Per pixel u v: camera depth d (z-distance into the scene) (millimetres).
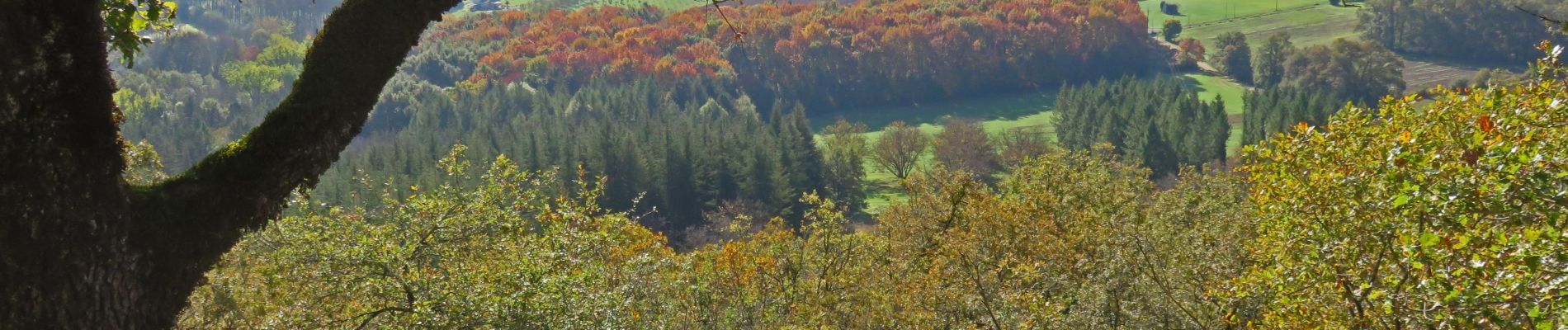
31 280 3854
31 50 3766
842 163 118625
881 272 27484
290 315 13398
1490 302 8266
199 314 14508
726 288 22672
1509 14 170750
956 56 179125
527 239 15695
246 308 15883
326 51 4492
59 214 3908
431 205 15922
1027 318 20812
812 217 28156
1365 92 154000
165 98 179875
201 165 4512
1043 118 170375
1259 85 184125
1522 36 170625
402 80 173875
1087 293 21000
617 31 187125
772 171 109188
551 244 15180
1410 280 10945
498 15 199375
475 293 12117
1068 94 157625
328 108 4469
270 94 189750
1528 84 12008
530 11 198875
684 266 18016
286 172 4504
